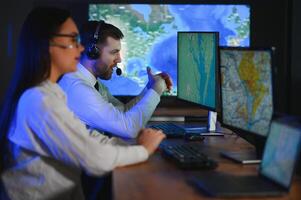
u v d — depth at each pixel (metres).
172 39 3.82
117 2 3.79
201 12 3.83
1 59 3.94
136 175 1.90
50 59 2.02
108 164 1.96
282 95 4.05
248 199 1.61
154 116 3.54
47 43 2.00
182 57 3.22
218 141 2.64
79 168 2.03
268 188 1.68
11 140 2.00
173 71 3.81
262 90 2.04
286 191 1.65
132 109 2.78
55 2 3.90
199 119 3.43
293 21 3.95
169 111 3.71
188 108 3.84
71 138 1.93
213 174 1.89
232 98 2.32
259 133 2.08
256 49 2.06
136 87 3.81
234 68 2.27
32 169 1.97
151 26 3.80
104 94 3.25
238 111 2.27
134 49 3.80
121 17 3.79
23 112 1.95
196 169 1.98
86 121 2.67
